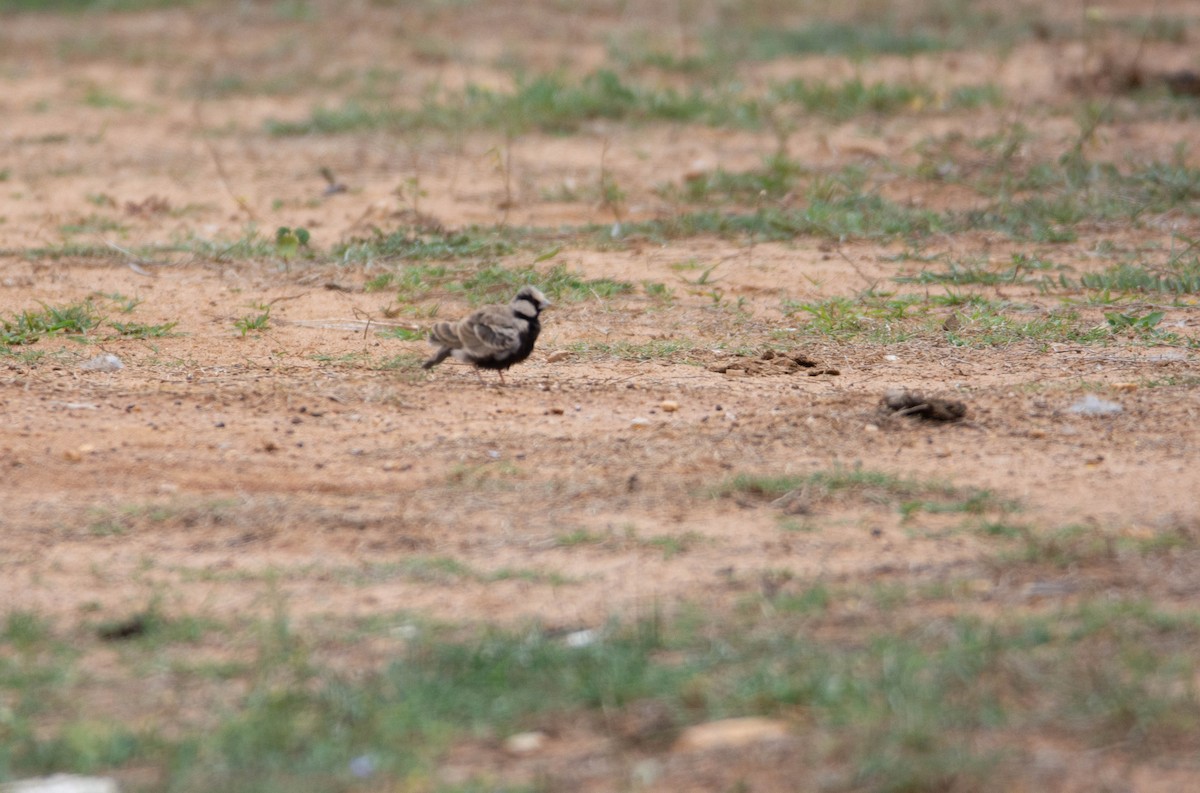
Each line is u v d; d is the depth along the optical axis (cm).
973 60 7856
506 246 4572
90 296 3953
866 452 2603
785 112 6750
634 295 4059
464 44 8694
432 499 2402
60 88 7775
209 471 2552
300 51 8612
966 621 1844
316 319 3759
